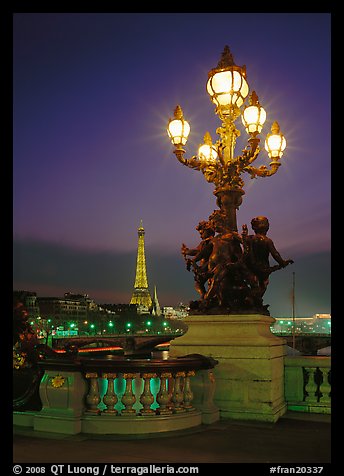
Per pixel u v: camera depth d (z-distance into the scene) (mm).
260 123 11914
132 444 8898
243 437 9516
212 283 12156
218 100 12359
